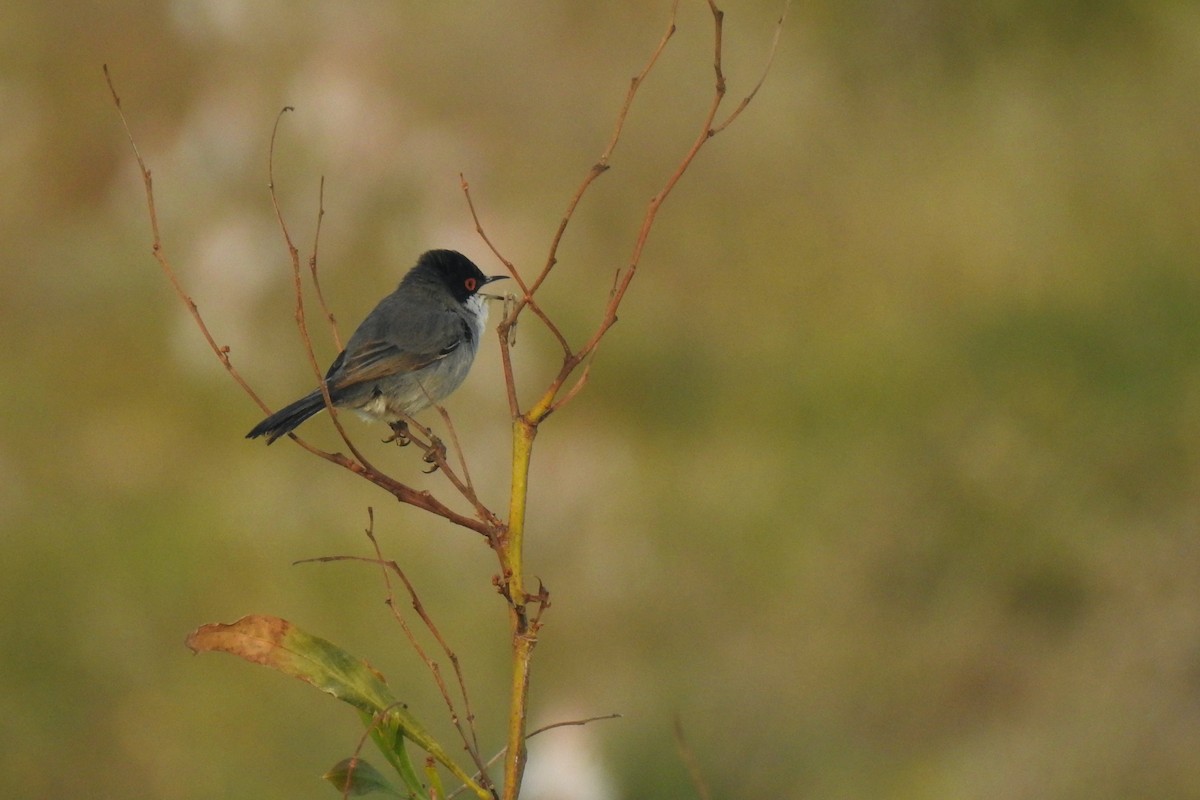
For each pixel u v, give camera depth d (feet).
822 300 46.11
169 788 32.30
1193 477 37.63
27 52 55.06
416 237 48.67
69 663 34.86
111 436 43.70
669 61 52.31
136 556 37.52
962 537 38.01
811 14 52.24
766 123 50.49
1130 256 43.70
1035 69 49.85
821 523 39.14
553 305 46.93
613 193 50.11
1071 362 41.29
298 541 39.06
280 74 52.49
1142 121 47.55
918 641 35.65
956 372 42.27
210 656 35.14
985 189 46.98
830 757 32.86
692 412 44.14
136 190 52.26
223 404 45.11
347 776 12.35
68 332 48.34
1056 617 36.04
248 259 48.32
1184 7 49.39
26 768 32.63
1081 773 31.60
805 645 35.81
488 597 38.14
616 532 40.27
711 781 31.96
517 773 12.01
